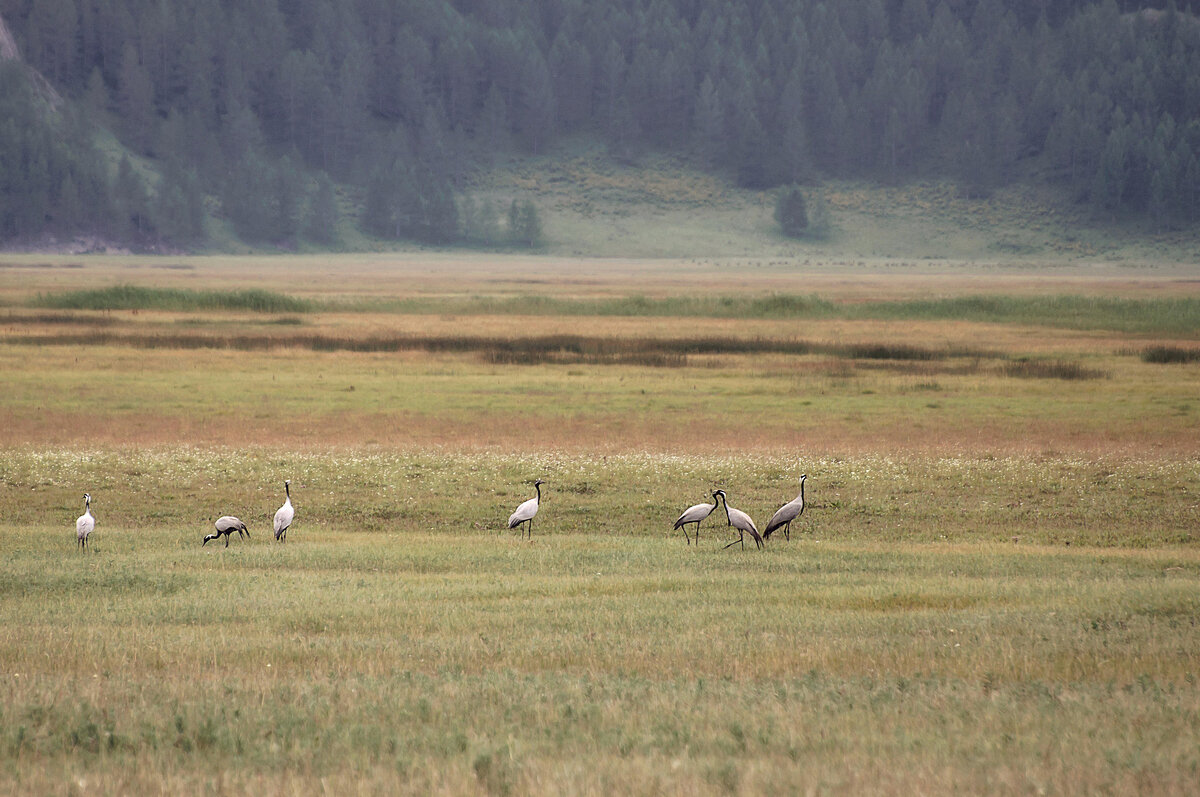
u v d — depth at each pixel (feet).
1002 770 27.12
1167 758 28.37
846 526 78.38
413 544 69.46
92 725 30.37
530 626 45.47
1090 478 94.48
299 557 63.67
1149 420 126.41
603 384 159.33
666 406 138.51
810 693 34.71
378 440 115.24
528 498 87.71
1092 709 33.06
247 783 26.48
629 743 29.45
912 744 29.53
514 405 138.82
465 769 27.17
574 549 67.26
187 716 32.07
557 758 28.48
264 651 40.60
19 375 159.43
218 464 99.50
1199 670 38.52
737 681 37.06
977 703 33.78
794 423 126.00
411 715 32.22
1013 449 109.60
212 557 63.72
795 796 25.43
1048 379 165.37
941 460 102.94
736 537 73.92
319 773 27.48
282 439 115.14
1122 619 46.68
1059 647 41.57
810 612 48.26
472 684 35.70
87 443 110.42
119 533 73.36
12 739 29.55
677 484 92.84
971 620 46.37
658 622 46.09
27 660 39.58
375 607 49.24
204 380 158.30
